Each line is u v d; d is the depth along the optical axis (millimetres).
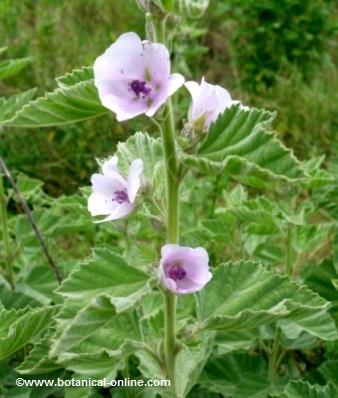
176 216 218
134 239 299
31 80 680
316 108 670
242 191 396
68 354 213
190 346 256
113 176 221
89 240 418
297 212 342
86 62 657
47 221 378
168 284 206
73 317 205
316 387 272
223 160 202
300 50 748
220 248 395
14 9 708
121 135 624
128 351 226
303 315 221
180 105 523
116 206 219
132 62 199
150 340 249
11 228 418
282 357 346
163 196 221
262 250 373
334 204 336
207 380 317
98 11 826
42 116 211
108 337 238
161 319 260
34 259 382
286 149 199
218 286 232
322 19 752
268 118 203
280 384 317
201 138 209
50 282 357
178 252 208
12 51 678
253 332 316
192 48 590
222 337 315
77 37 748
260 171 195
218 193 433
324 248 455
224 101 217
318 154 625
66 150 624
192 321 268
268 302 226
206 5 200
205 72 771
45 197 455
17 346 253
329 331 289
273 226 333
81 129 626
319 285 326
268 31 741
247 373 314
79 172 611
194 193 418
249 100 705
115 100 198
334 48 803
